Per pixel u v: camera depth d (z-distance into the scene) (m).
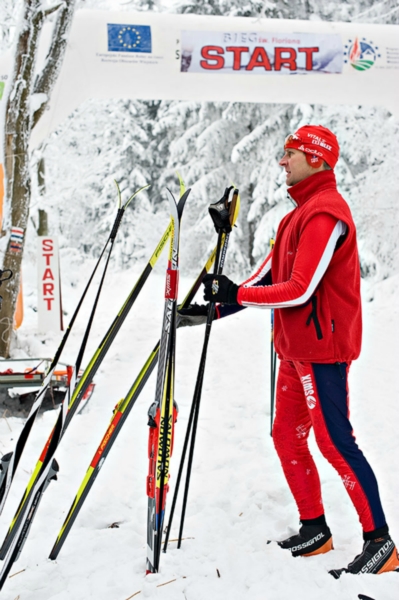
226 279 2.12
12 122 6.12
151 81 6.59
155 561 2.01
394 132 13.02
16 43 6.08
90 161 14.97
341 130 13.17
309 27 6.79
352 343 2.14
